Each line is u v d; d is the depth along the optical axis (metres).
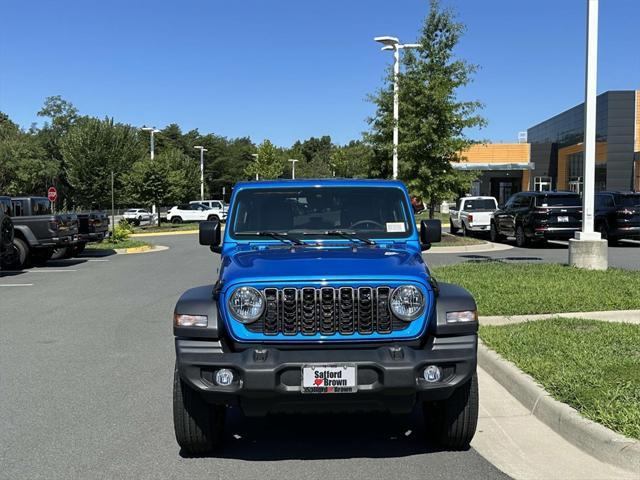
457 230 30.11
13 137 72.06
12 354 7.84
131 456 4.70
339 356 4.16
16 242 17.91
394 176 22.88
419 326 4.34
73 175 52.81
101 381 6.66
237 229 5.62
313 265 4.52
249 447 4.93
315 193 5.69
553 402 5.18
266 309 4.30
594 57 12.92
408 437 5.11
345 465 4.53
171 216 48.44
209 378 4.27
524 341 7.09
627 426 4.49
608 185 48.19
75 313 10.72
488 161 55.53
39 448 4.85
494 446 4.80
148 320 10.01
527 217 21.78
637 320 8.50
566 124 56.47
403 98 23.05
